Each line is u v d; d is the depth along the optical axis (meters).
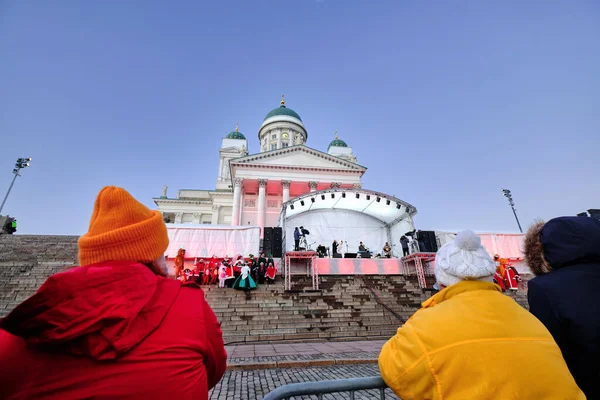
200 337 1.18
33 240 18.31
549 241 1.87
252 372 6.57
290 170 38.81
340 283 15.41
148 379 0.95
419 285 15.80
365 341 10.86
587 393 1.55
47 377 0.91
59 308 0.89
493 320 1.33
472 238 1.63
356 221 25.27
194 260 18.17
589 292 1.59
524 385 1.16
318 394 1.68
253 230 19.05
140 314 1.04
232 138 60.19
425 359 1.29
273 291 13.91
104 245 1.18
